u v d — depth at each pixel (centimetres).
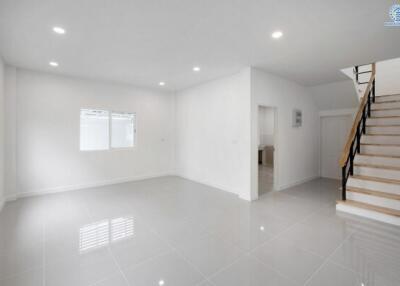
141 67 394
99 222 295
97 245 234
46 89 423
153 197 409
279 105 452
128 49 313
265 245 236
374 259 209
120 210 340
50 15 225
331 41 287
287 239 249
